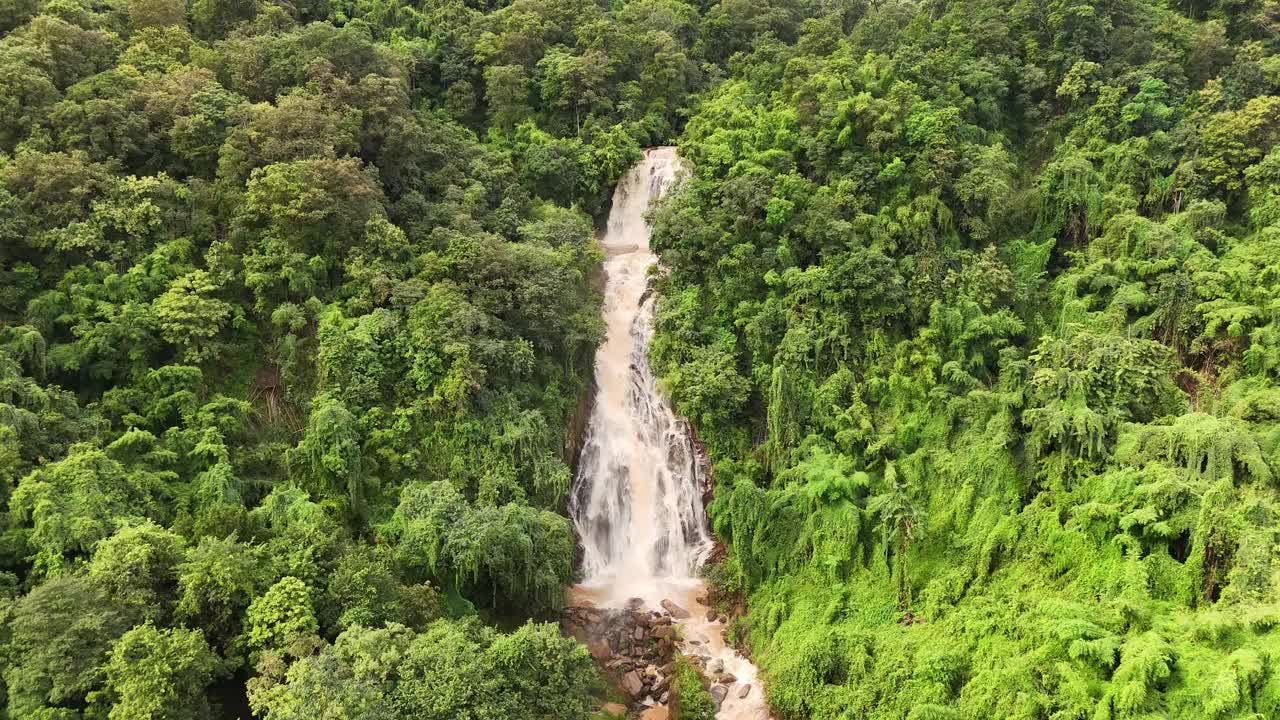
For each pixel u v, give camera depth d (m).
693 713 33.91
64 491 29.70
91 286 37.41
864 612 36.72
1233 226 45.75
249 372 40.56
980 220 48.28
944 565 36.66
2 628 23.91
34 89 41.06
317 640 25.86
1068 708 28.36
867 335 45.06
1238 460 32.12
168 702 23.30
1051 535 34.22
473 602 35.62
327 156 43.88
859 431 41.81
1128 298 42.16
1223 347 39.88
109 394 35.69
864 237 47.59
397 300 42.09
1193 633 28.33
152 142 43.34
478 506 36.66
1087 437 34.97
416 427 39.97
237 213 42.00
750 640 38.31
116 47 47.59
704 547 44.69
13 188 38.22
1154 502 31.92
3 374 32.47
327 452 36.25
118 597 25.28
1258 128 46.56
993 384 43.22
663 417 48.28
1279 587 27.95
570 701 26.91
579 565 44.28
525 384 43.88
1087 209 47.84
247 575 27.14
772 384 43.62
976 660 32.03
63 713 22.31
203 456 35.34
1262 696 25.64
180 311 37.72
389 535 34.84
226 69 49.16
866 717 32.19
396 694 23.86
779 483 42.56
